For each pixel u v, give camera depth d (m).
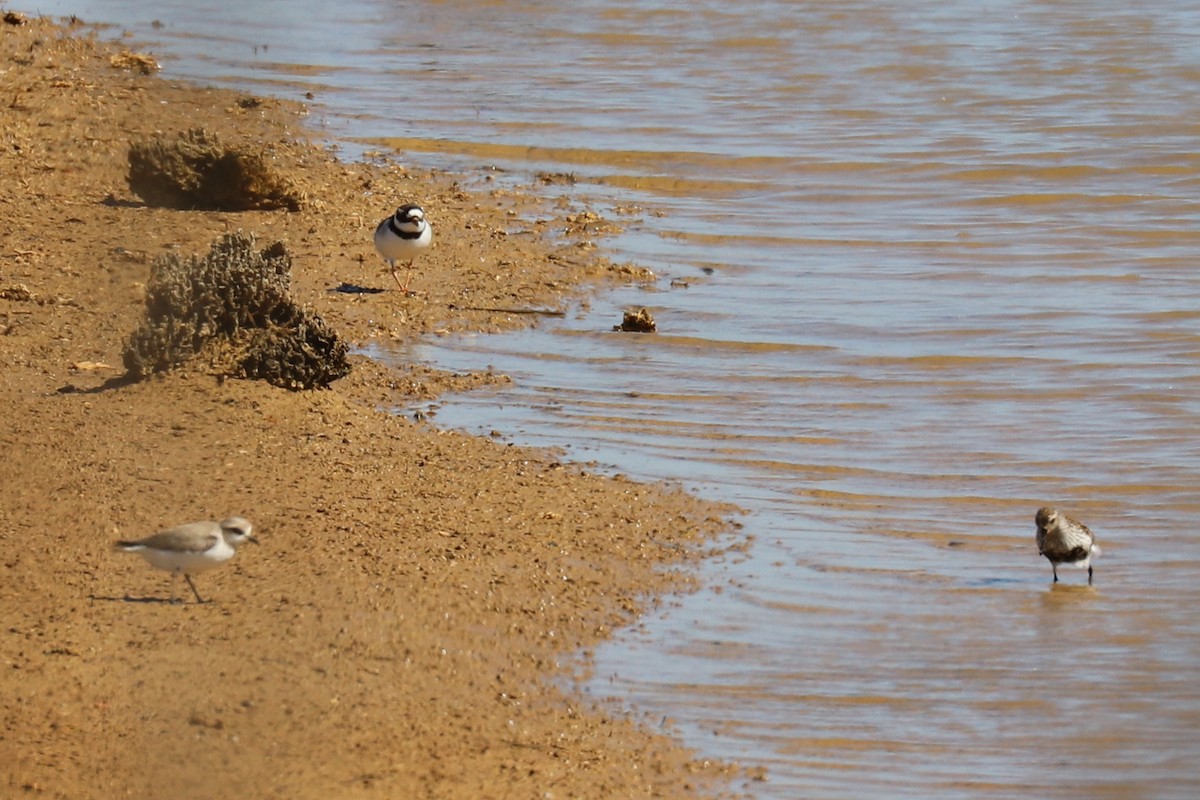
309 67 115.81
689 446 55.84
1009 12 137.25
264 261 56.88
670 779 35.84
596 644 41.53
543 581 44.25
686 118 104.62
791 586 45.44
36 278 64.94
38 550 42.66
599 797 34.56
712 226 83.12
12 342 58.00
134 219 74.75
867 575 46.41
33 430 49.91
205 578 42.12
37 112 92.31
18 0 134.00
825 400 60.62
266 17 133.62
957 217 85.56
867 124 103.69
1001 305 71.50
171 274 55.03
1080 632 43.34
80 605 40.06
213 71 111.69
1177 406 60.09
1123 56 121.69
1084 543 45.62
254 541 44.09
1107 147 98.00
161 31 124.50
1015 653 42.25
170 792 32.47
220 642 38.81
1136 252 79.56
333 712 36.34
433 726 36.44
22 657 37.31
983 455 55.81
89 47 115.19
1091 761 37.62
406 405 58.19
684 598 44.38
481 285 72.00
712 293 72.81
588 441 55.78
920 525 50.16
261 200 79.12
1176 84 114.06
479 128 100.62
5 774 32.44
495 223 81.25
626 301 71.31
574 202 86.25
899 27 132.00
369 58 119.88
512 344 65.50
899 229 83.31
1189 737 38.62
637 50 124.81
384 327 66.38
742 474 53.62
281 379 55.31
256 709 36.06
